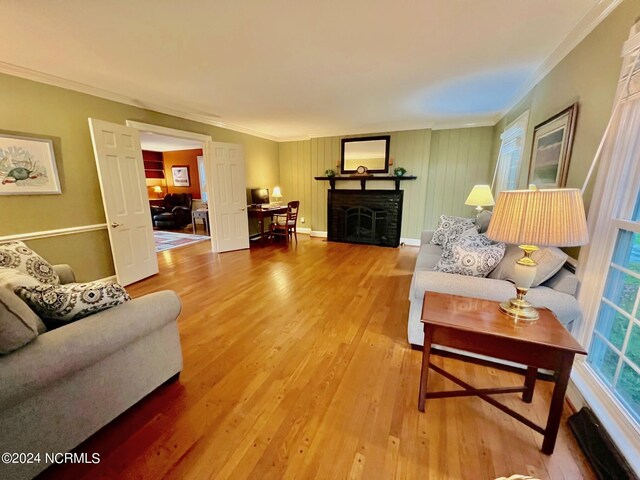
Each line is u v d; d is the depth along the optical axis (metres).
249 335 2.27
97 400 1.30
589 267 1.61
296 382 1.73
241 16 1.77
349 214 5.89
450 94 3.42
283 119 4.74
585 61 1.85
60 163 2.89
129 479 1.16
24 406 1.06
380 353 2.03
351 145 5.84
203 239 6.11
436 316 1.42
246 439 1.34
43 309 1.23
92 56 2.33
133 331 1.37
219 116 4.47
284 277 3.67
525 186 3.03
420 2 1.65
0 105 2.46
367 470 1.19
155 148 8.04
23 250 1.93
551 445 1.24
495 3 1.67
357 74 2.76
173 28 1.91
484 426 1.42
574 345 1.16
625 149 1.43
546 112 2.52
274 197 6.55
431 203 5.62
